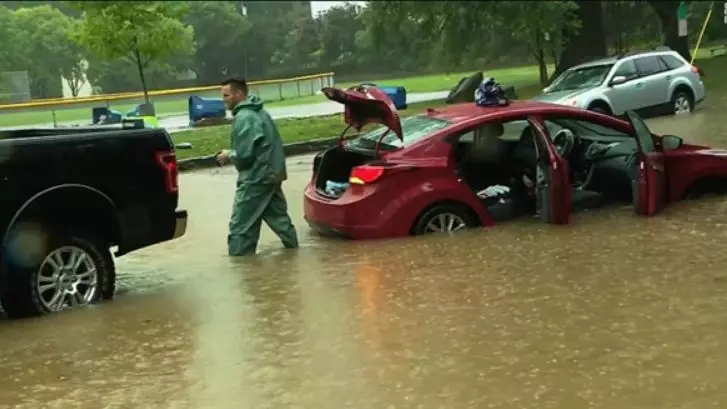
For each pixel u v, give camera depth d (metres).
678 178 9.62
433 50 33.22
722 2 21.62
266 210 9.05
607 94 18.08
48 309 6.91
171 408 4.68
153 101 35.00
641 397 4.39
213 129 24.23
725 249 7.43
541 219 9.12
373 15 32.00
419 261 7.75
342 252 8.50
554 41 29.14
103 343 5.98
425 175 8.90
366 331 5.81
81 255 7.10
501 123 9.22
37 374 5.39
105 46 26.55
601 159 9.81
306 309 6.50
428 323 5.88
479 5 29.61
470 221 9.05
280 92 40.53
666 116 18.44
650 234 8.22
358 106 9.05
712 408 4.20
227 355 5.53
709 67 20.94
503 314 5.96
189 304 6.98
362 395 4.67
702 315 5.65
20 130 7.86
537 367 4.90
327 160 9.62
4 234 6.68
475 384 4.71
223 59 59.22
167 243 10.09
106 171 7.20
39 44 17.41
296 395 4.73
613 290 6.38
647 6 32.91
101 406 4.77
